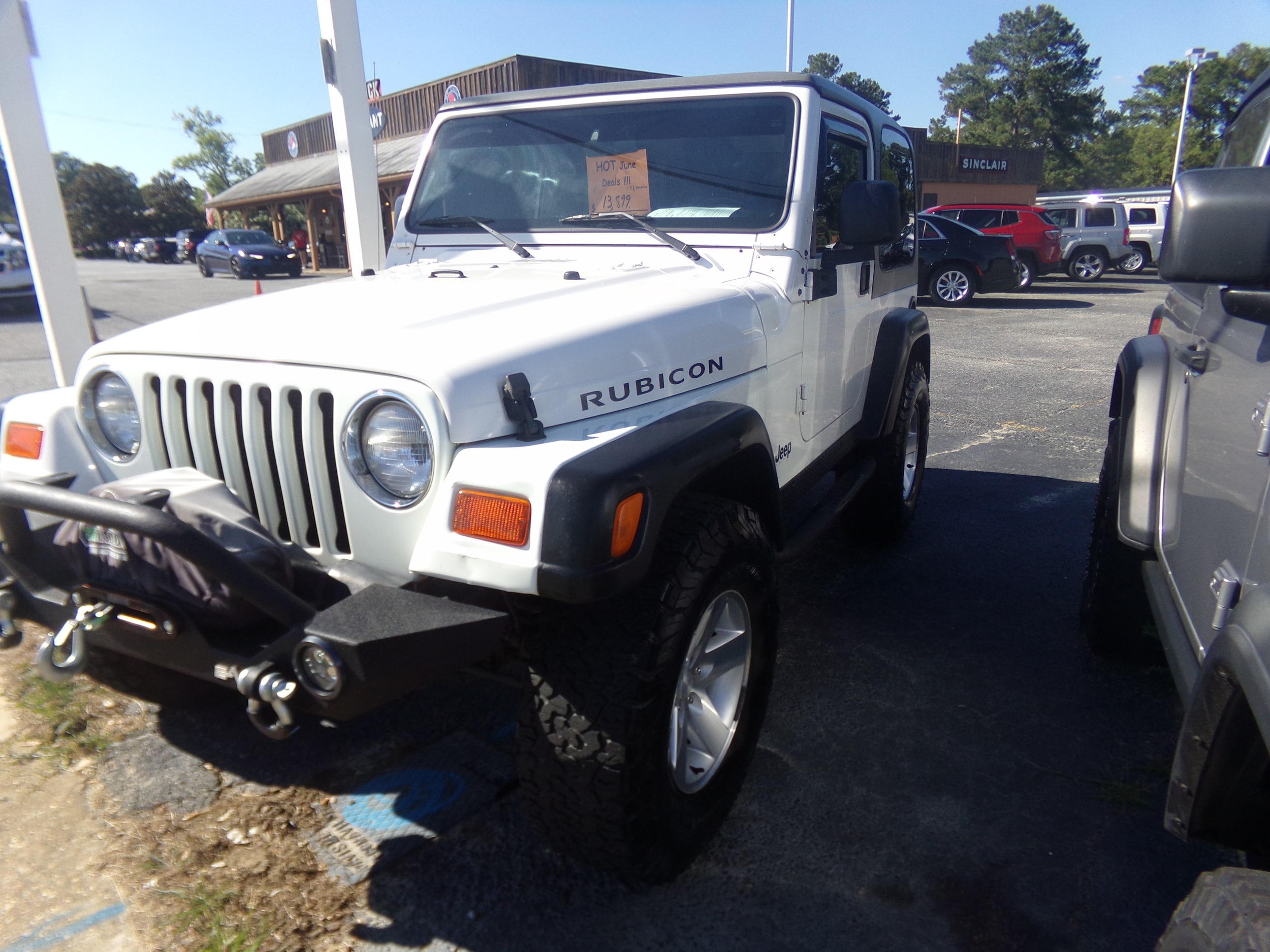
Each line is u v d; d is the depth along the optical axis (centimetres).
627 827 186
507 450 174
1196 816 157
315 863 219
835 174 311
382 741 270
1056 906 208
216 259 2516
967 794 249
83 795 243
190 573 172
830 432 337
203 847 223
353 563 192
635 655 181
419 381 175
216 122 7231
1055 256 1752
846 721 284
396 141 2552
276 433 194
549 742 185
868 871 219
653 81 303
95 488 193
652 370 215
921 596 377
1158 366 256
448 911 205
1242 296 154
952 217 1761
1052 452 612
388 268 323
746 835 232
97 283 2219
